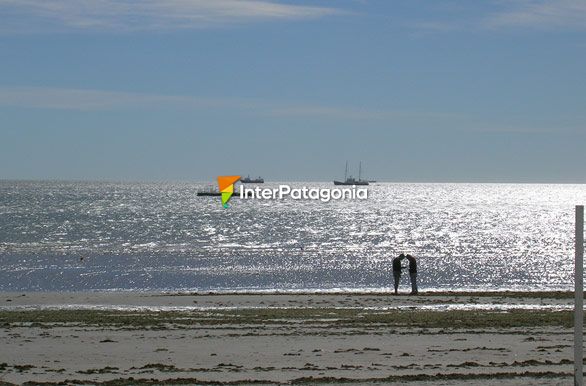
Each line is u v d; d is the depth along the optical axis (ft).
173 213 499.51
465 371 55.88
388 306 107.04
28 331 79.77
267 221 422.82
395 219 454.40
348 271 175.22
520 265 192.13
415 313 96.63
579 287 38.73
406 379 52.47
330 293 127.75
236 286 148.97
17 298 118.62
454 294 124.06
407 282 156.35
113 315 95.30
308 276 165.17
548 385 50.42
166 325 84.74
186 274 168.55
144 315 95.35
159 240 287.48
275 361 61.72
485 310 101.30
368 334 77.05
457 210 595.47
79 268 181.27
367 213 530.68
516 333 77.41
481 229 369.09
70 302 113.80
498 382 51.39
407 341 72.23
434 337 74.84
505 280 161.27
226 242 278.46
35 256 214.07
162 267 184.14
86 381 52.70
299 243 273.75
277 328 81.87
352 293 127.44
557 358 62.23
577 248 38.83
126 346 69.92
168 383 51.80
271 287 147.33
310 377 53.57
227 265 188.96
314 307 105.91
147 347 69.26
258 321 88.43
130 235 312.91
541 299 116.37
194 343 71.46
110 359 63.26
